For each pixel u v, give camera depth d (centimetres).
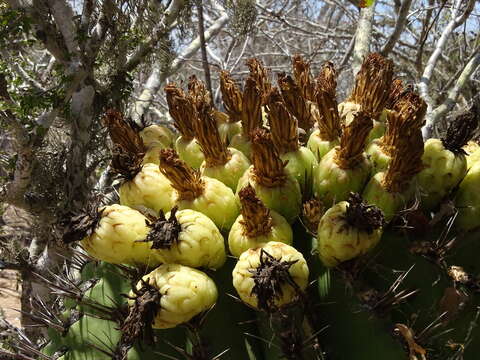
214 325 22
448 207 23
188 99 26
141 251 22
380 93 26
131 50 51
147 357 22
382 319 20
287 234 22
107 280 24
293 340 20
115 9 45
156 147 27
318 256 22
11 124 42
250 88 25
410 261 22
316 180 24
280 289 19
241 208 22
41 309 29
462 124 23
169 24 50
